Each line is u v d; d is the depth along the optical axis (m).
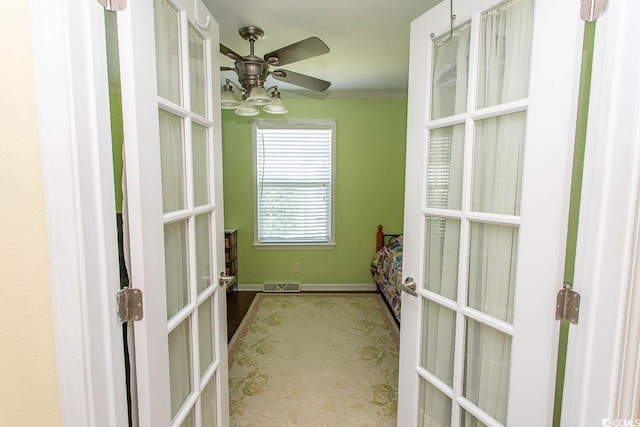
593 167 0.78
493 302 1.10
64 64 0.66
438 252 1.29
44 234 0.70
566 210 0.85
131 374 0.88
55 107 0.66
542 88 0.88
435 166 1.28
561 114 0.84
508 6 1.01
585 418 0.81
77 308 0.71
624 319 0.74
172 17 1.03
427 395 1.38
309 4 1.76
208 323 1.31
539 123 0.89
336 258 3.95
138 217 0.82
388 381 2.08
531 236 0.92
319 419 1.74
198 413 1.16
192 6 1.11
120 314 0.80
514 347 0.99
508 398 1.03
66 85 0.66
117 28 0.77
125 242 0.85
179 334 1.09
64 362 0.72
